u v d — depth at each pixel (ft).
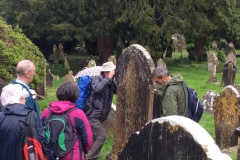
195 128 12.66
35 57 34.55
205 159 12.00
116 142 22.02
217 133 26.53
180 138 12.87
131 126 21.03
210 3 87.10
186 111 16.97
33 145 12.54
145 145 14.43
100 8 76.23
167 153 13.41
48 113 14.56
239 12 92.68
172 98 16.55
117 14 79.51
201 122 33.99
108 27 77.56
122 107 21.38
